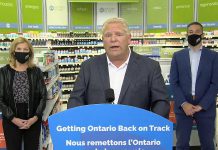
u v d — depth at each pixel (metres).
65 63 8.82
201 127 3.20
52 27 9.44
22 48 3.07
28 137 3.11
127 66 1.82
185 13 9.55
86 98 1.86
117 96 1.80
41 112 3.13
